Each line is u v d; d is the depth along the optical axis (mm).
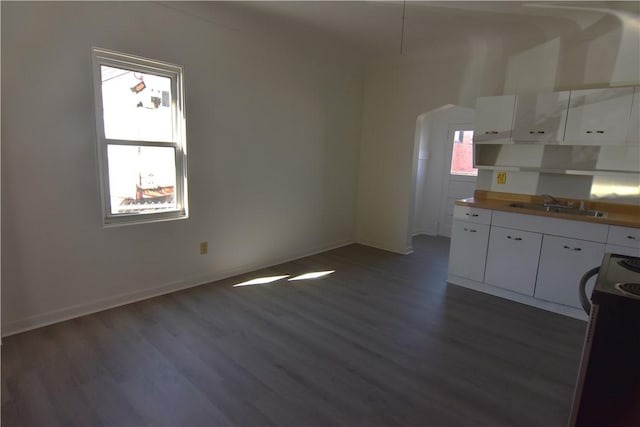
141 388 1988
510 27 3408
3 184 2344
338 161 4891
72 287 2732
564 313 3066
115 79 2822
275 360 2299
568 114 3111
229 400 1920
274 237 4211
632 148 3109
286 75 4012
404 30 3625
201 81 3262
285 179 4215
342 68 4680
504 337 2674
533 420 1839
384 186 5000
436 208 6031
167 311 2932
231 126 3562
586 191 3375
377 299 3314
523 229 3217
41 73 2408
